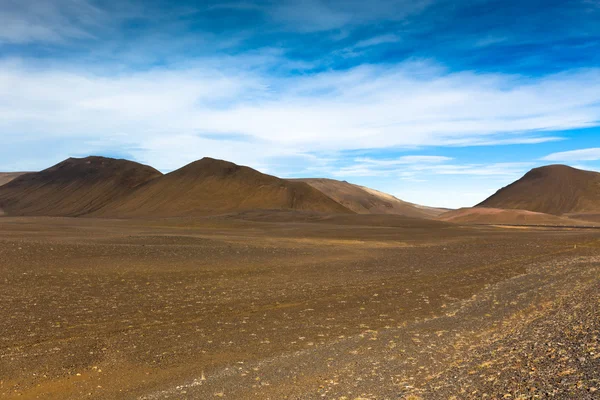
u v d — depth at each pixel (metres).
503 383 9.37
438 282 27.69
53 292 21.56
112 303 20.22
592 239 63.75
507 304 21.08
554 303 19.98
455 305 21.28
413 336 15.73
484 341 14.55
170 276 26.75
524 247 52.22
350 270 31.83
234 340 15.42
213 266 30.61
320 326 17.38
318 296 23.05
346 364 12.64
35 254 30.12
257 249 39.53
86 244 35.41
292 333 16.38
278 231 70.81
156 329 16.59
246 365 12.83
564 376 9.07
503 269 33.66
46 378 11.88
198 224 85.38
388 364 12.51
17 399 10.68
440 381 10.46
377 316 19.08
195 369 12.59
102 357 13.52
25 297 20.39
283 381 11.37
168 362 13.17
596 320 13.92
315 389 10.70
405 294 23.86
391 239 61.28
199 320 18.03
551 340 12.52
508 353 11.99
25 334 15.45
